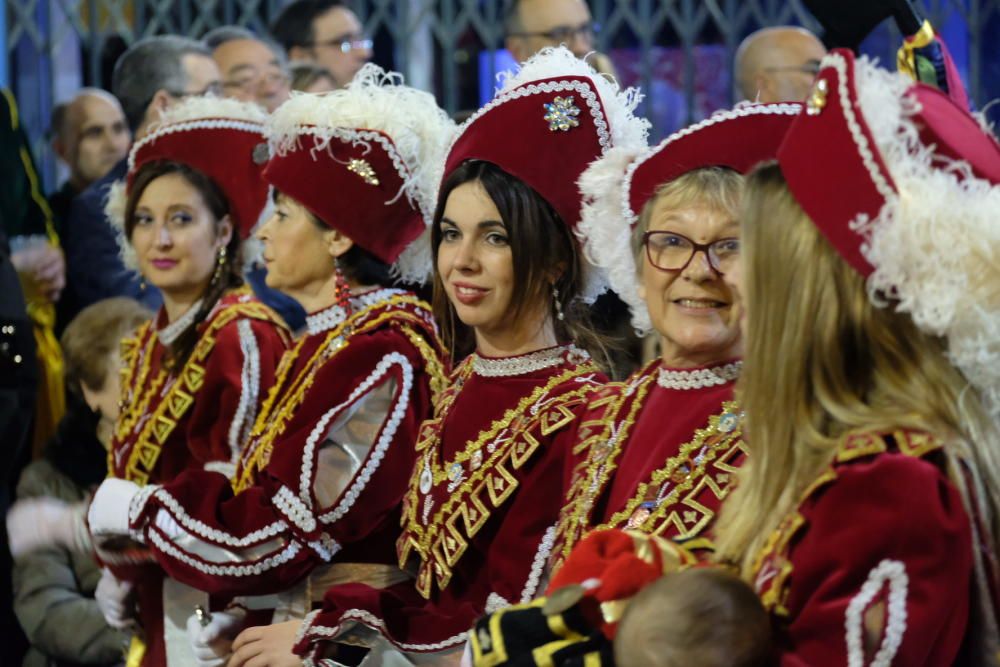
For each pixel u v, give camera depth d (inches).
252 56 397.1
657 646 134.6
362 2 460.1
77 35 478.6
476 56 458.0
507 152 205.0
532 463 201.6
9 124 401.1
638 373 193.5
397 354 240.8
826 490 139.9
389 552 241.8
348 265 251.4
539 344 209.3
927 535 134.3
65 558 325.1
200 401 278.4
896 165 139.3
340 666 216.2
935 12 450.9
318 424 237.0
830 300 143.2
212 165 291.6
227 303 287.3
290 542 237.8
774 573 142.7
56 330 399.2
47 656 322.7
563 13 380.2
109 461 301.9
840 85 142.4
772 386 145.6
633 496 175.3
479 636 154.2
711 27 463.8
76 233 397.1
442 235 214.4
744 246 149.5
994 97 453.1
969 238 136.6
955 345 139.2
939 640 138.4
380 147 246.2
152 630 277.9
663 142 183.5
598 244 192.2
